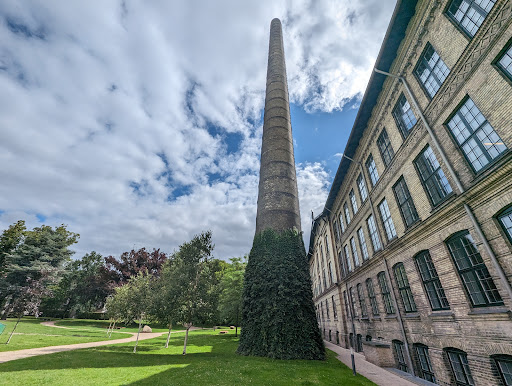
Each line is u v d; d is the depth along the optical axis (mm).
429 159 9070
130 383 7750
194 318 14789
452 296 7719
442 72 8398
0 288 34375
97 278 45688
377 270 13234
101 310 54125
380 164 12875
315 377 8836
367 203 14719
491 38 6418
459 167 7461
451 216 7758
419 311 9430
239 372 9375
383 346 11164
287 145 21484
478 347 6719
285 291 13969
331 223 24344
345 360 12727
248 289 15250
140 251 49250
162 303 15500
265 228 17344
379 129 12914
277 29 31703
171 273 16203
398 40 10461
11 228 41781
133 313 17047
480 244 6723
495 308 6344
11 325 27109
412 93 9789
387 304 12336
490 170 6391
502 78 6145
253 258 16000
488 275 6637
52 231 42406
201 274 16031
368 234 14867
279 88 25281
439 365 8172
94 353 13891
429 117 8828
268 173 19812
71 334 26297
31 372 8867
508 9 6000
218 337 28188
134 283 19188
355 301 16969
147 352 15367
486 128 6672
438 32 8430
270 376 8914
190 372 9305
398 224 11039
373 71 11453
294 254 15570
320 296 30109
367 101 12906
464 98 7316
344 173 18734
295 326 13258
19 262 37438
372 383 8117
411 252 9961
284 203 18281
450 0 8055
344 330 19312
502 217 6254
